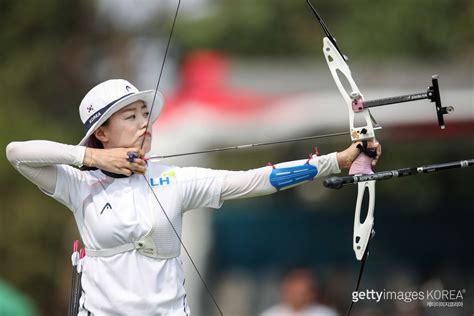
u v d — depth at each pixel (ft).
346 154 73.20
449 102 163.53
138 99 73.92
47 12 218.18
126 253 71.87
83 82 220.84
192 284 161.07
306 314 144.15
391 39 211.20
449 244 188.34
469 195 191.72
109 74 223.10
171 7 229.45
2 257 178.09
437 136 169.89
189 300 160.35
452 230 189.47
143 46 226.17
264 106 165.58
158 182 73.10
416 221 190.29
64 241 180.96
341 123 161.99
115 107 72.79
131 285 71.61
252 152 178.81
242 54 229.45
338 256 193.16
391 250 188.14
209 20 228.43
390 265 178.29
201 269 163.53
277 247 196.24
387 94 166.30
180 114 164.55
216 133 162.61
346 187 198.18
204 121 161.68
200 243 163.84
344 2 229.45
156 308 71.72
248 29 228.63
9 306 96.37
